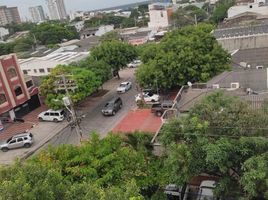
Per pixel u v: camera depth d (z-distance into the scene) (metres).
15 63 42.31
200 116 17.97
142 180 17.41
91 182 15.62
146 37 80.12
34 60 55.28
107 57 50.88
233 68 38.56
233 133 17.03
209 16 113.06
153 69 37.59
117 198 11.71
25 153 33.34
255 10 71.56
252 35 44.91
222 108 17.81
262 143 15.58
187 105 26.33
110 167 16.84
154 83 37.97
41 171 13.22
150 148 21.78
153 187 18.67
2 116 41.75
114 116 39.62
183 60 36.31
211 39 38.69
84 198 11.98
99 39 82.06
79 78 38.81
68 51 70.00
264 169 14.37
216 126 17.31
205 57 36.34
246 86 28.88
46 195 11.89
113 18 140.25
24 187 11.41
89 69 44.25
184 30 42.50
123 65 52.38
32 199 11.33
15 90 42.41
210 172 17.44
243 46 45.59
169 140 17.86
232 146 15.98
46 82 39.50
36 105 46.31
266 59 39.91
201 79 36.03
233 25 60.75
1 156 33.66
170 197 20.52
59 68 40.53
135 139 22.19
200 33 39.03
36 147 34.34
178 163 16.67
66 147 18.31
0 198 11.04
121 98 46.19
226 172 16.69
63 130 37.59
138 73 39.56
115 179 16.55
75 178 16.27
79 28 140.50
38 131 38.59
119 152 17.86
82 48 74.00
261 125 16.92
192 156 16.75
